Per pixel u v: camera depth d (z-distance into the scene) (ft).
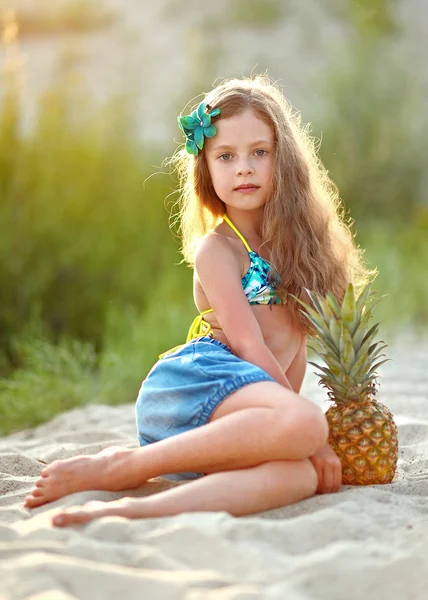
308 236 13.56
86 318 29.89
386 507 10.80
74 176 30.94
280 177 13.28
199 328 13.60
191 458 11.04
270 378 11.71
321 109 46.68
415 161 45.80
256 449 10.86
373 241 39.83
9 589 8.15
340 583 8.45
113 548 9.11
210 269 12.78
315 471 11.37
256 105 13.25
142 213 32.24
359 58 47.93
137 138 34.68
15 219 29.30
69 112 32.37
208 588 8.18
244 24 66.28
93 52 59.62
